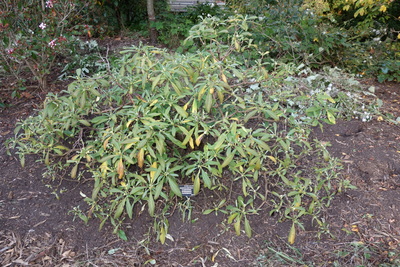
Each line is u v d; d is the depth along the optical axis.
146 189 2.64
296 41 5.32
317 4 7.73
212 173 2.77
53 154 3.16
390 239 2.63
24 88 4.06
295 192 2.76
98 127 3.14
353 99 4.10
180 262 2.54
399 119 3.91
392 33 6.91
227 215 2.83
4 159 3.23
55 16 4.14
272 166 3.13
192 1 7.71
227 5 7.31
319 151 3.29
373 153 3.34
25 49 3.85
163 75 2.74
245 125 3.44
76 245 2.62
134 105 2.84
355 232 2.70
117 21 7.16
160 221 2.75
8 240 2.59
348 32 6.29
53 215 2.80
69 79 4.69
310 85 4.11
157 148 2.55
